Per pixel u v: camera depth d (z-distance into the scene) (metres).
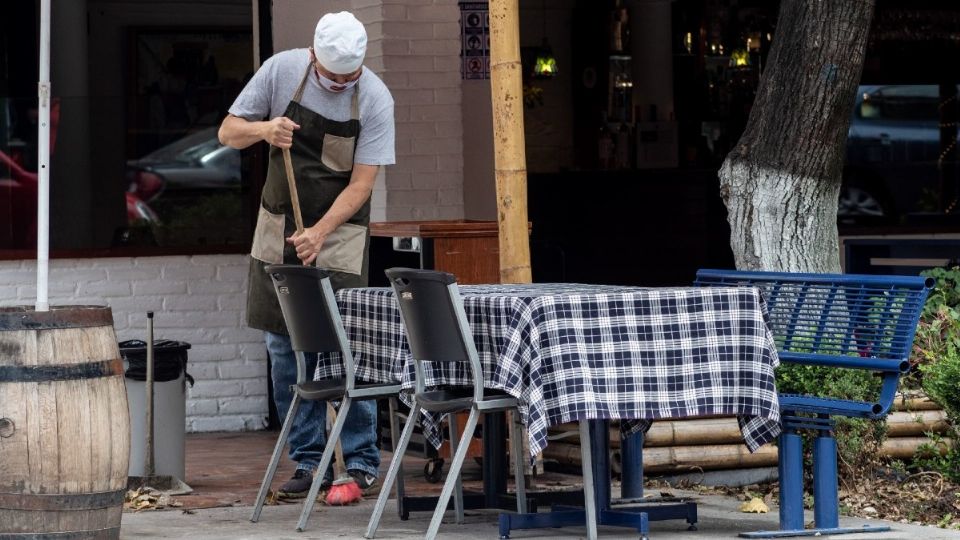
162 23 24.08
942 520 16.11
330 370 16.80
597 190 34.38
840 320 16.05
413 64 24.39
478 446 20.58
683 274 34.19
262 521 16.45
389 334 15.90
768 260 18.80
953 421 17.66
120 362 14.50
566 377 13.69
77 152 23.89
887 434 18.14
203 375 24.08
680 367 14.15
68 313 13.99
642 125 36.59
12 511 13.91
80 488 14.05
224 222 24.31
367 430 17.94
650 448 18.41
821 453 15.26
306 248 17.02
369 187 17.47
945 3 34.47
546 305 13.75
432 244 19.95
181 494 18.22
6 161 23.64
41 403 13.83
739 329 14.34
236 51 24.23
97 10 23.91
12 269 23.45
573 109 38.75
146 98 24.08
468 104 24.73
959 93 34.50
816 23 18.44
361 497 17.84
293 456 18.16
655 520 15.68
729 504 17.48
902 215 34.44
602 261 34.38
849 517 16.50
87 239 23.92
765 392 14.33
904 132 34.44
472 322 14.34
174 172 24.19
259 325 17.86
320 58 16.92
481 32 24.69
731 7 36.22
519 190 18.31
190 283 24.03
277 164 17.55
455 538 15.26
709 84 36.50
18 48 23.72
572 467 19.41
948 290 20.58
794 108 18.62
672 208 34.25
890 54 34.34
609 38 37.34
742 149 19.09
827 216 18.89
